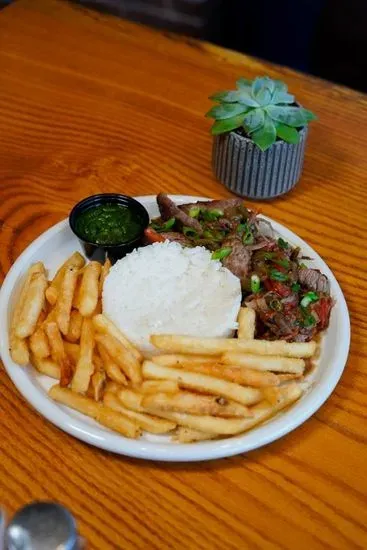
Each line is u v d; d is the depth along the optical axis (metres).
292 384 0.46
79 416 0.46
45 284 0.51
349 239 0.62
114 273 0.52
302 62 1.21
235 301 0.51
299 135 0.61
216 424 0.44
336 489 0.44
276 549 0.41
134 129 0.73
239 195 0.66
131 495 0.43
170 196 0.62
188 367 0.46
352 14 0.99
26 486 0.43
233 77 0.80
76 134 0.72
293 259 0.57
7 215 0.63
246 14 1.20
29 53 0.82
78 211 0.58
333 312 0.53
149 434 0.45
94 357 0.47
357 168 0.70
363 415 0.48
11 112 0.74
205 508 0.42
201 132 0.73
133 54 0.83
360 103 0.78
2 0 1.11
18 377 0.47
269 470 0.44
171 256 0.54
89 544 0.40
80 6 0.90
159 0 1.20
